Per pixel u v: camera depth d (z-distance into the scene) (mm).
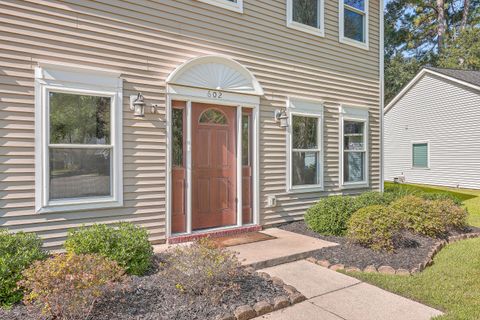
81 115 4266
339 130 7398
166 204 4906
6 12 3809
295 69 6531
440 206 6008
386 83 23438
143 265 3574
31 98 3943
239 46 5703
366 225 4699
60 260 2754
